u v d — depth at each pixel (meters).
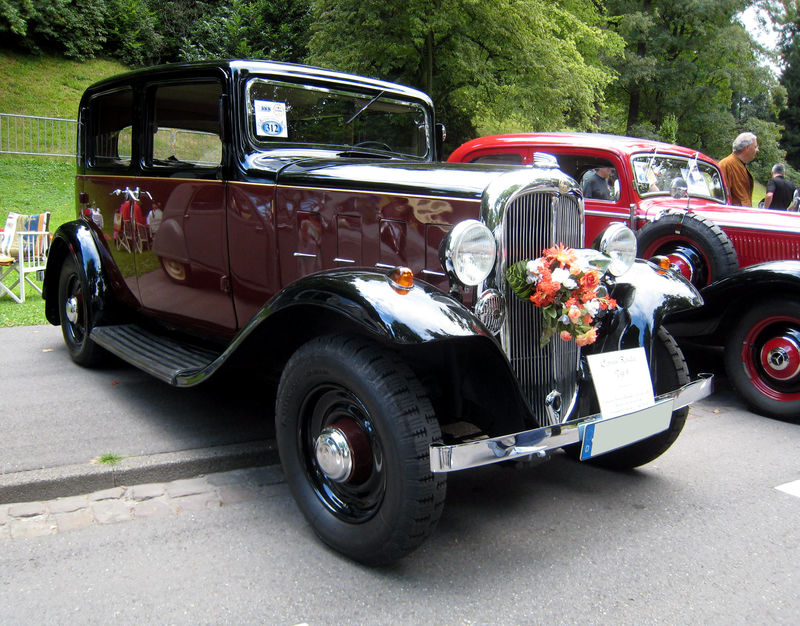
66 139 17.06
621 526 2.73
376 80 3.90
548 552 2.50
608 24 23.80
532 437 2.21
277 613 2.08
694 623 2.07
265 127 3.38
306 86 3.55
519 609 2.13
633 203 5.45
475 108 16.06
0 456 3.02
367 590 2.22
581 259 2.55
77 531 2.55
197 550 2.45
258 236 3.25
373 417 2.19
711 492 3.09
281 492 2.96
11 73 19.50
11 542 2.45
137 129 3.89
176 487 2.96
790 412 4.14
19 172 14.70
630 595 2.22
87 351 4.43
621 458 3.27
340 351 2.29
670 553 2.51
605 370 2.66
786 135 45.59
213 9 23.77
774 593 2.25
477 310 2.47
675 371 3.07
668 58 26.69
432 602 2.16
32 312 6.53
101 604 2.09
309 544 2.52
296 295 2.43
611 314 2.96
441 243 2.38
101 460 2.98
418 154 4.17
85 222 4.57
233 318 3.52
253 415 3.75
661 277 3.16
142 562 2.35
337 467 2.33
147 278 4.00
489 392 2.48
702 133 26.88
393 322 2.13
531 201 2.60
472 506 2.91
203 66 3.38
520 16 14.84
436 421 2.19
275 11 21.92
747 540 2.62
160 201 3.77
